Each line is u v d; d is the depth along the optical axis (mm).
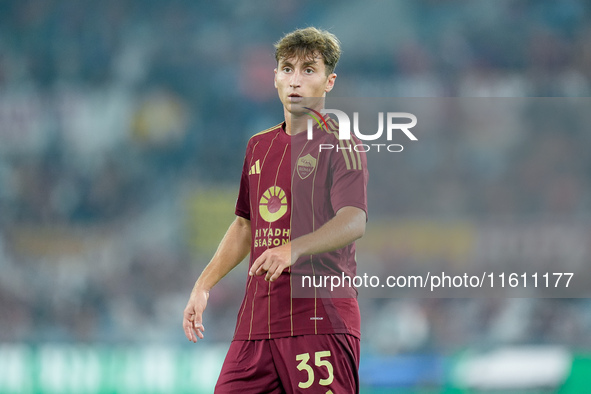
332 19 59250
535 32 57125
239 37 59250
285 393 9883
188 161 53750
